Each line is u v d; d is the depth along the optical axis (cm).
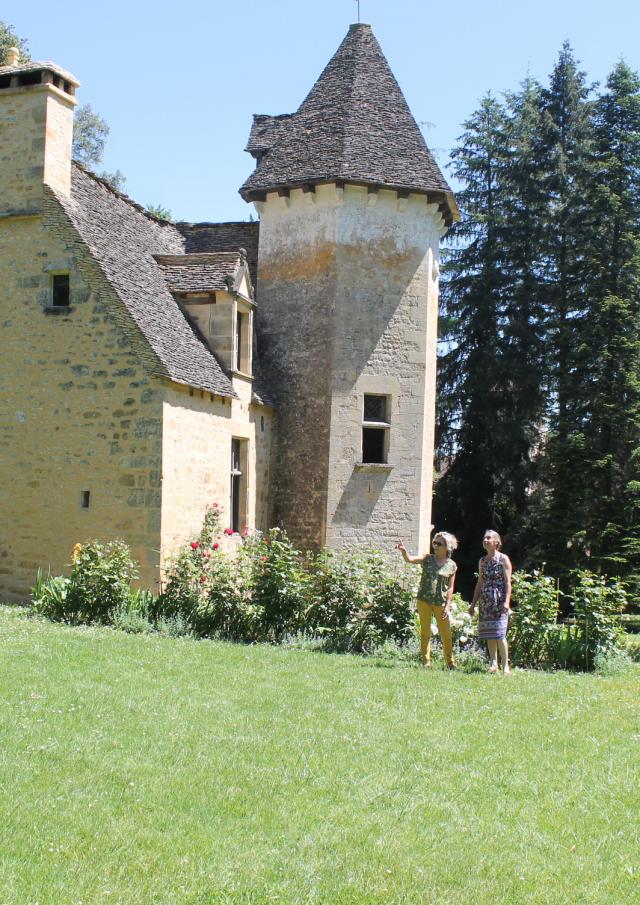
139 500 1333
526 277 2888
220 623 1175
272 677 888
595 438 2483
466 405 2931
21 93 1434
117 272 1436
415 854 478
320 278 1753
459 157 3198
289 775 589
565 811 556
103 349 1363
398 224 1777
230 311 1582
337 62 1966
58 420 1387
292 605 1175
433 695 854
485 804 562
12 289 1426
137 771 576
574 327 2712
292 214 1808
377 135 1817
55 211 1408
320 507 1719
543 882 454
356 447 1728
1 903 398
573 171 2922
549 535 2436
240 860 457
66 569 1366
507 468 2839
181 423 1387
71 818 495
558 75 3077
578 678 1025
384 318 1756
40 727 653
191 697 779
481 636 1041
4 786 534
